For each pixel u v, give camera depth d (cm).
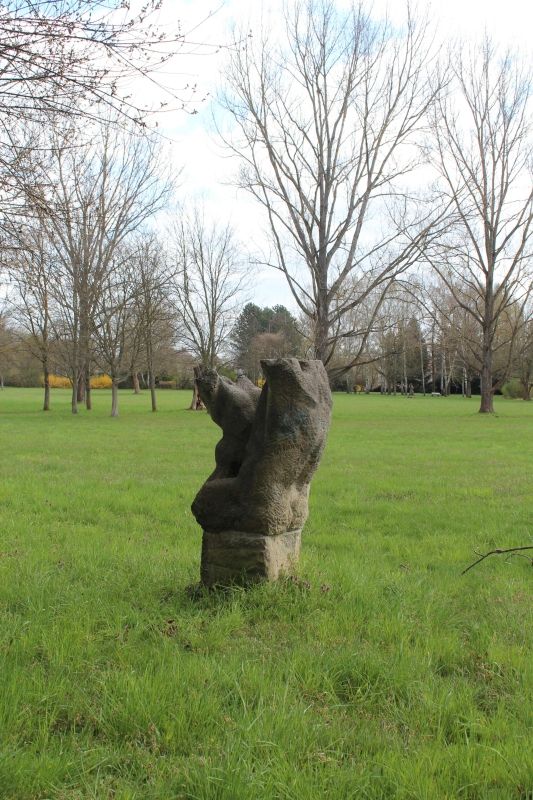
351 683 407
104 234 3409
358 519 978
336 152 2969
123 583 587
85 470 1481
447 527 927
